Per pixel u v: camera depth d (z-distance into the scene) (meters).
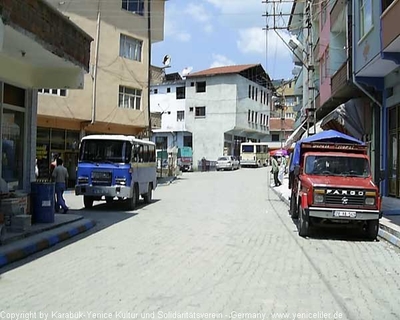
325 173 13.34
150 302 6.39
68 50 12.48
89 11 29.36
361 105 22.27
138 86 32.69
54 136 28.17
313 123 32.56
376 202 12.05
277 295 6.84
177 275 8.00
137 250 10.31
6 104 12.59
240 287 7.25
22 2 9.78
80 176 18.08
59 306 6.21
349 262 9.44
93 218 15.96
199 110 63.31
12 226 11.18
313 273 8.35
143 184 20.23
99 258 9.43
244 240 11.84
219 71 63.16
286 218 16.52
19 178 13.45
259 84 71.38
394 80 18.20
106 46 30.34
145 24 33.06
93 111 29.17
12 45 10.87
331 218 12.09
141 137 35.03
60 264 8.87
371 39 16.50
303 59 40.72
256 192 28.23
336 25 24.66
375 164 20.83
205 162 58.59
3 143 12.55
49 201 13.01
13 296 6.70
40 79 13.80
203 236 12.36
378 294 7.07
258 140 75.62
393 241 11.66
